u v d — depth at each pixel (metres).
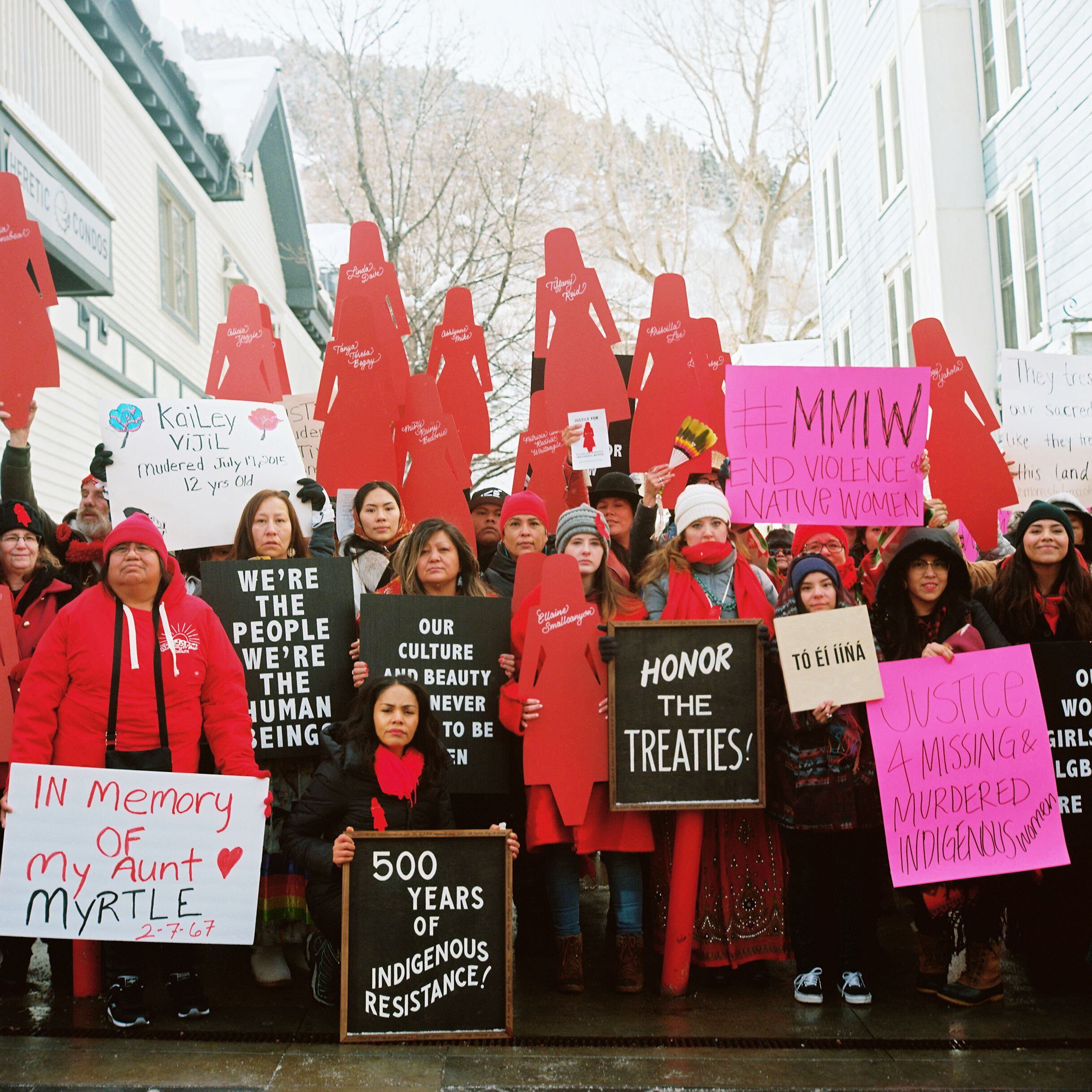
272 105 19.27
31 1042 3.74
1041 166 11.66
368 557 5.23
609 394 5.85
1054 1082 3.49
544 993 4.36
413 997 3.83
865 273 16.56
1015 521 5.70
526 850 4.90
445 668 4.57
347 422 5.78
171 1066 3.54
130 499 5.11
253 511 4.88
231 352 6.46
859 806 4.23
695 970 4.67
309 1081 3.45
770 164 24.95
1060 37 11.13
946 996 4.23
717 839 4.51
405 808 4.09
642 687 4.34
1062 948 4.32
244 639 4.57
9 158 8.95
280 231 21.22
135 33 12.86
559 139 23.30
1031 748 4.25
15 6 10.08
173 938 3.82
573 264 5.91
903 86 13.97
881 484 4.90
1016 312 12.52
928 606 4.50
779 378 4.88
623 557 5.64
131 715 3.91
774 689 4.39
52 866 3.79
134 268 13.58
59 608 4.62
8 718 4.21
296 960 4.66
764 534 8.33
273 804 4.50
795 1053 3.72
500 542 5.95
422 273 21.92
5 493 5.19
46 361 5.26
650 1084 3.45
